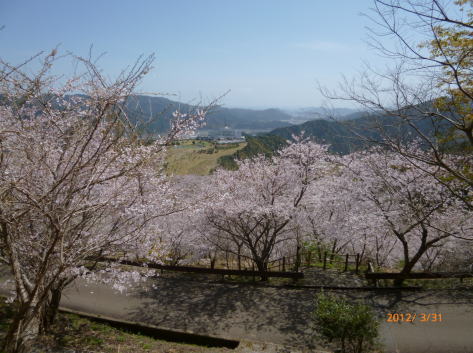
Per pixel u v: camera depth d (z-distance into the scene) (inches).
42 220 234.8
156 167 347.9
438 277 459.5
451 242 497.7
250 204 490.3
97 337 345.7
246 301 452.4
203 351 330.6
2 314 368.2
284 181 534.6
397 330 366.0
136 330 383.6
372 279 501.0
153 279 522.6
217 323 397.7
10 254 204.5
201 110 279.3
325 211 604.7
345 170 565.3
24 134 178.9
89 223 278.7
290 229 550.9
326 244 634.2
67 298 429.1
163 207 361.1
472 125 251.3
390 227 461.7
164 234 539.2
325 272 550.9
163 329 375.9
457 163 409.7
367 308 314.2
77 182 219.6
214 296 468.8
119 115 188.1
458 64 241.1
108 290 476.7
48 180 238.1
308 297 458.9
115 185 289.0
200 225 540.7
